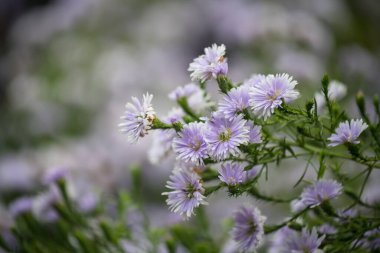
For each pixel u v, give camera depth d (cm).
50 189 61
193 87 48
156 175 125
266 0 153
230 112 41
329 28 146
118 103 143
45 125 148
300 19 127
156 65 151
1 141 147
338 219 45
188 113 47
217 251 56
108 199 68
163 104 139
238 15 159
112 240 56
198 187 40
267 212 87
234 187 41
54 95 156
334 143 42
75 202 61
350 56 123
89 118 149
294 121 43
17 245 61
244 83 43
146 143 126
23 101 158
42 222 62
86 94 153
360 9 150
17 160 127
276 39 122
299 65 110
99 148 132
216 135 40
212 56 43
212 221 88
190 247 56
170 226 58
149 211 114
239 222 43
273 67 115
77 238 55
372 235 45
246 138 39
